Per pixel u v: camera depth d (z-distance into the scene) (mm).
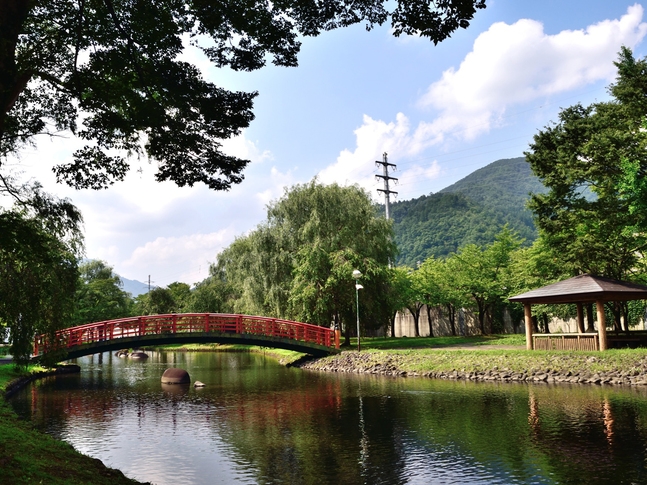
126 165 10750
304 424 13375
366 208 34156
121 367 35312
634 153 22969
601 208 24688
